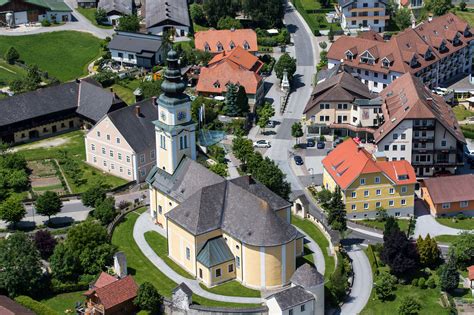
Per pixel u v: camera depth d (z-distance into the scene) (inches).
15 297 5767.7
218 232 6043.3
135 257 6338.6
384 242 6368.1
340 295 5925.2
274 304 5462.6
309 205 7362.2
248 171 7706.7
